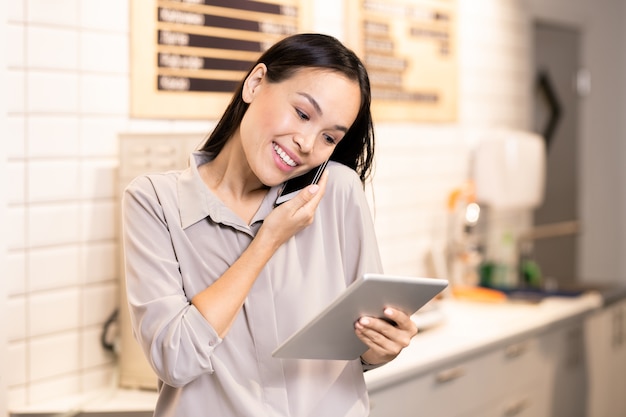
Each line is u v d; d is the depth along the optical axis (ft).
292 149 4.80
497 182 12.60
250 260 4.86
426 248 11.89
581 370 11.89
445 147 12.29
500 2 13.48
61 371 7.61
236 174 5.16
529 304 11.51
